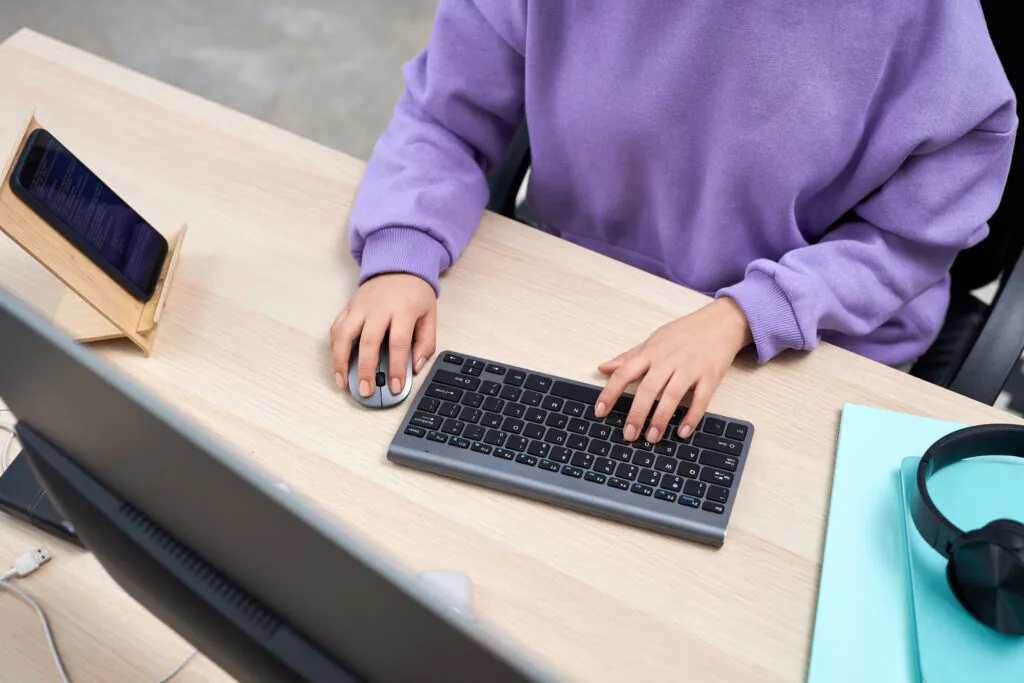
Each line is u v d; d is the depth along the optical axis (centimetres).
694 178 117
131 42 275
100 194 103
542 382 98
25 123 96
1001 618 78
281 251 113
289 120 256
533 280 110
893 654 80
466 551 88
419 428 95
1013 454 89
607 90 113
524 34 115
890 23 99
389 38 276
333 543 46
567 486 90
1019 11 109
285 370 102
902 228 107
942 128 100
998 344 115
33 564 89
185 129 127
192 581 61
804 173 109
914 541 85
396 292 104
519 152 131
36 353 55
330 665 56
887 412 97
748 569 86
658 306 107
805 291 102
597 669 81
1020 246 123
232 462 49
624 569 86
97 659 84
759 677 80
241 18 281
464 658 45
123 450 56
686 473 91
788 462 94
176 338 104
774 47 103
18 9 283
